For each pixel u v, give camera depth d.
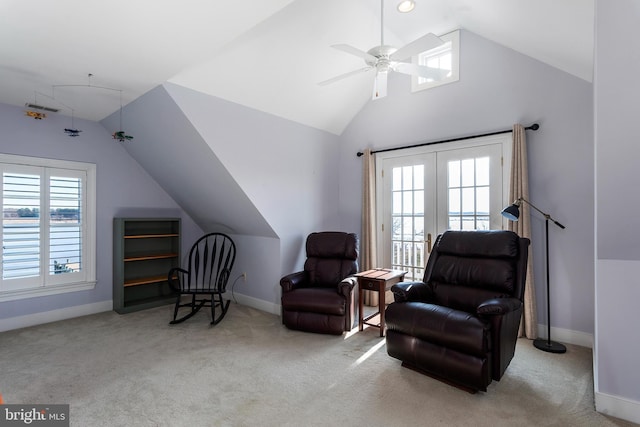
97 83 2.96
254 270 4.40
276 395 2.20
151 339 3.18
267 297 4.21
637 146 1.67
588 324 2.97
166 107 3.14
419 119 4.05
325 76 3.68
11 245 3.46
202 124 3.18
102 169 4.14
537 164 3.21
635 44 1.54
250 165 3.65
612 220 1.86
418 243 4.09
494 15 2.90
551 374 2.46
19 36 2.24
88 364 2.64
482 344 2.10
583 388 2.26
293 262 4.22
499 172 3.44
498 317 2.18
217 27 2.21
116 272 4.11
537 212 3.21
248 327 3.54
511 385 2.31
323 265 3.84
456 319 2.24
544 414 1.98
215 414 1.99
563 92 3.08
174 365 2.63
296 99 3.83
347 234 3.89
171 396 2.18
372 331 3.43
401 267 4.24
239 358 2.76
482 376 2.11
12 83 2.96
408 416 1.96
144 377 2.43
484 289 2.64
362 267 4.49
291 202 4.17
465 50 3.67
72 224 3.88
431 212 3.95
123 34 2.25
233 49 2.85
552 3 2.21
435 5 3.16
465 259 2.82
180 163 3.85
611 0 1.53
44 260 3.67
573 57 2.74
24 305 3.54
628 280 1.94
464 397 2.16
